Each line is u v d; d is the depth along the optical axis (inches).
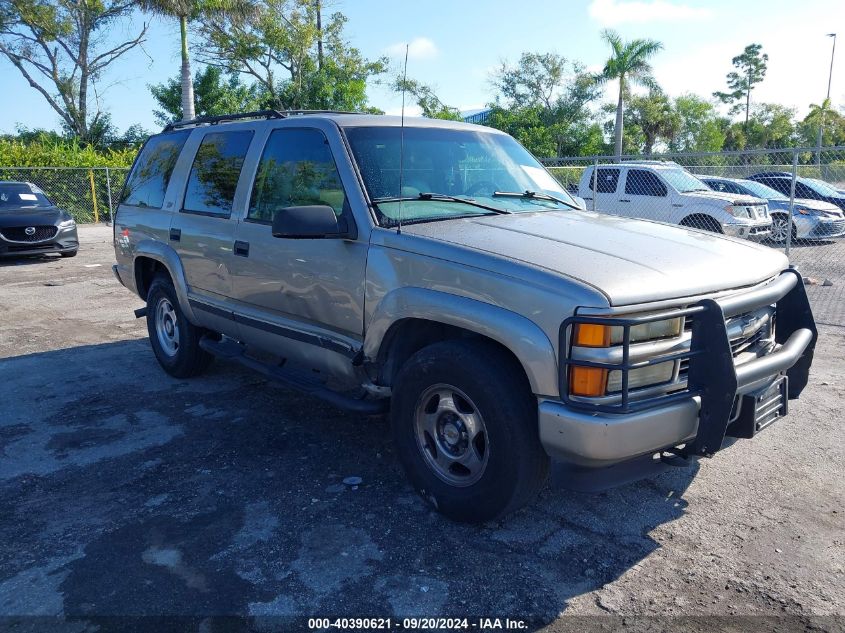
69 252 543.8
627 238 141.2
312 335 164.1
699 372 119.6
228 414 200.4
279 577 121.5
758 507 145.6
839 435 183.2
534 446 125.0
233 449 176.1
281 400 211.9
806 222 565.3
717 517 141.6
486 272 126.0
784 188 683.4
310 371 181.2
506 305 122.5
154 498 150.7
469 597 116.0
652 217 540.4
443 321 131.8
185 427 190.9
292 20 1322.6
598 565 125.1
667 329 119.7
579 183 611.8
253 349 221.9
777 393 135.0
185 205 209.6
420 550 129.7
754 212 514.3
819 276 446.9
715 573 122.6
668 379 121.1
